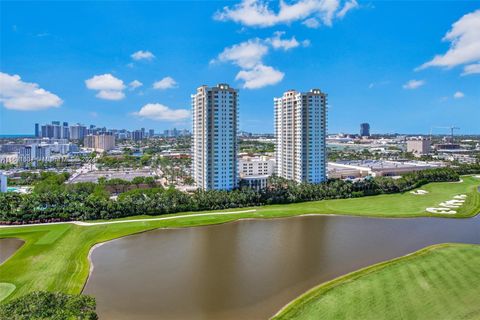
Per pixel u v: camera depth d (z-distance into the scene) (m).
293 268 93.25
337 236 122.56
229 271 91.50
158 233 126.69
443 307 69.00
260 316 69.00
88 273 90.44
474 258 95.56
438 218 147.88
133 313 70.44
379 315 66.44
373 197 193.62
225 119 195.00
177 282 84.88
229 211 158.12
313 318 66.12
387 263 93.56
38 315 49.25
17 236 119.50
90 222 137.00
